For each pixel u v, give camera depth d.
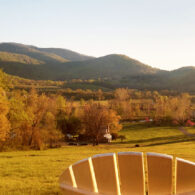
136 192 2.81
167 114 100.06
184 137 63.50
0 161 13.97
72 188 2.89
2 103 30.17
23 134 35.50
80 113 67.62
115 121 55.34
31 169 10.48
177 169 2.64
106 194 2.87
